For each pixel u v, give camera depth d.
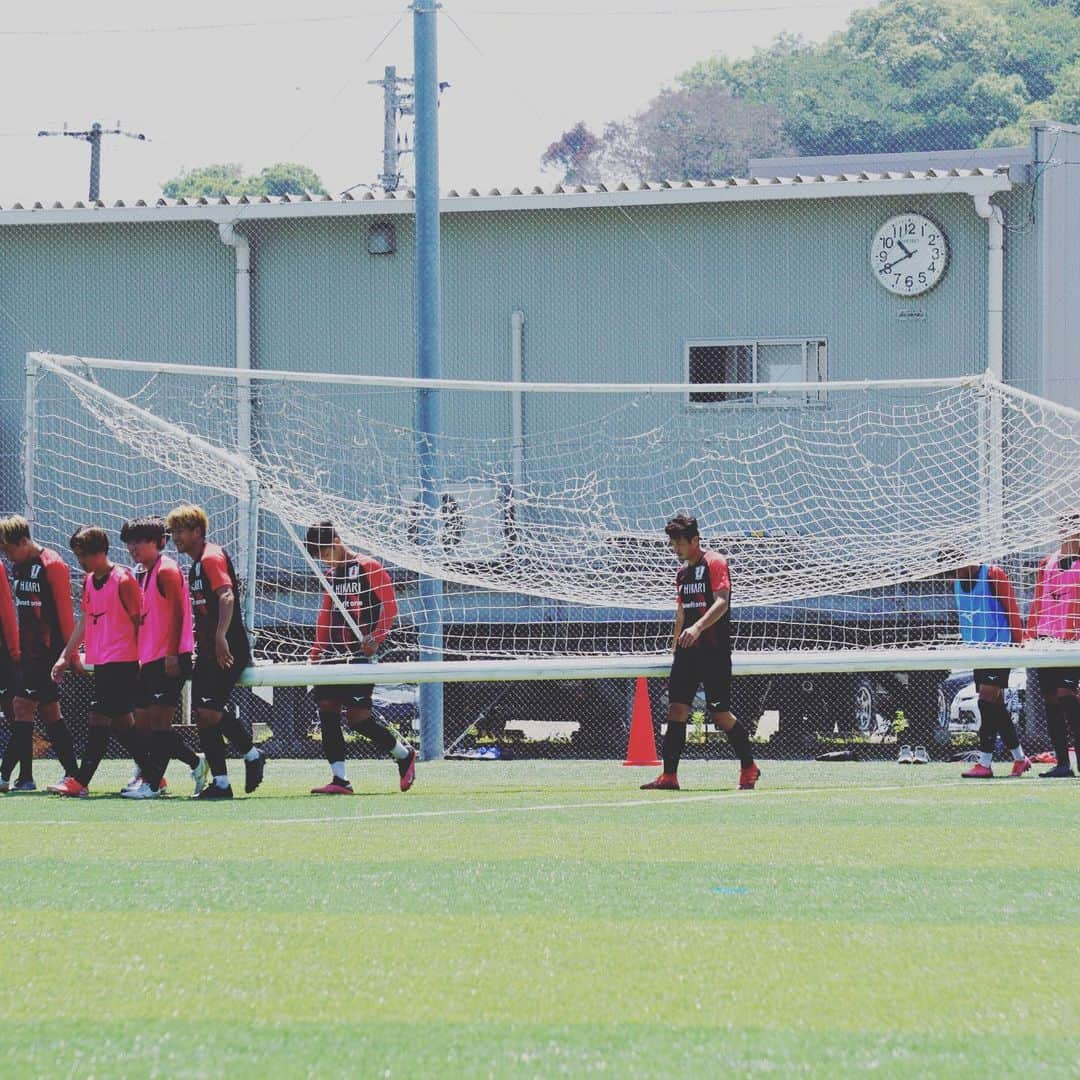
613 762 55.97
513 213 70.94
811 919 21.56
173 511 39.00
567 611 62.78
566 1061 14.98
